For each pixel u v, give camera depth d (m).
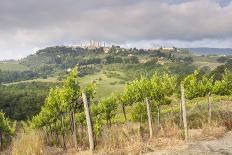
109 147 20.48
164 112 48.28
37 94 121.19
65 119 38.56
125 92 40.53
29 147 18.02
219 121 30.73
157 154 19.56
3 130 42.25
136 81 39.16
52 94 31.72
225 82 44.66
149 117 26.36
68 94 25.72
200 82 40.88
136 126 28.12
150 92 36.06
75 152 22.27
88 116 21.14
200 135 24.62
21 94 115.50
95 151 20.67
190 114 37.19
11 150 19.75
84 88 25.72
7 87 163.38
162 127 27.83
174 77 40.44
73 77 26.17
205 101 56.19
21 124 62.81
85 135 31.30
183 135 24.38
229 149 20.44
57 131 35.69
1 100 109.38
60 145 28.84
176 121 34.97
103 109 37.88
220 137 24.44
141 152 20.09
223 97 57.00
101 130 28.17
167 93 39.03
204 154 19.22
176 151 20.16
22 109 109.56
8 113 109.25
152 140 23.08
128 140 22.11
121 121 44.88
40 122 40.16
